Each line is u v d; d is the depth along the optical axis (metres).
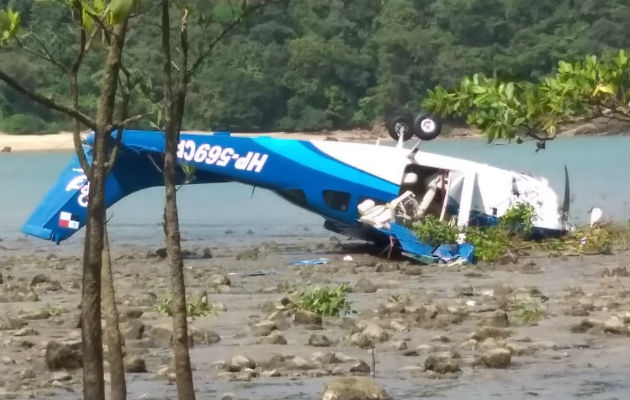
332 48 139.75
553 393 15.52
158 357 18.12
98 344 11.10
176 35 14.23
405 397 15.32
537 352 18.28
